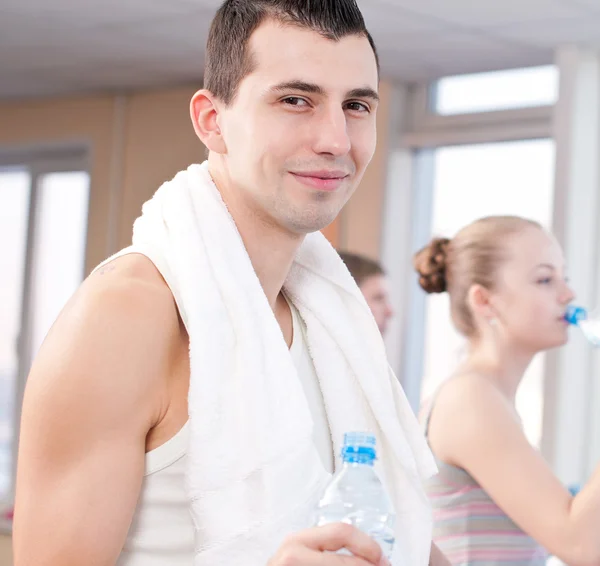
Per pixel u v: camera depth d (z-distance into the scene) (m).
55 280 5.89
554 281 2.08
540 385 4.16
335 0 1.19
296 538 1.02
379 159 4.85
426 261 2.24
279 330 1.21
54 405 1.06
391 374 1.45
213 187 1.25
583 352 4.21
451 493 1.97
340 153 1.17
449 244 2.21
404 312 4.91
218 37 1.24
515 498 1.86
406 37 4.22
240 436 1.14
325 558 1.00
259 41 1.18
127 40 4.50
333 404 1.35
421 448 1.44
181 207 1.22
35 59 4.89
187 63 4.79
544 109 4.47
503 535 1.96
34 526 1.06
